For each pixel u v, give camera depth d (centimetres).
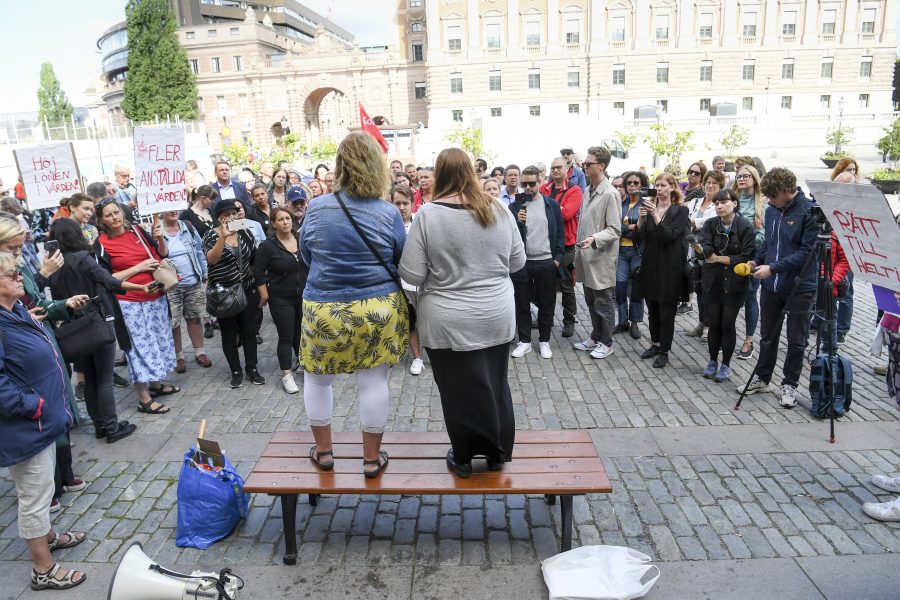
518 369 660
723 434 501
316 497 417
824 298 505
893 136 2916
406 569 351
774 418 527
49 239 483
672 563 349
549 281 677
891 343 403
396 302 318
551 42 4956
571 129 2564
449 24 5034
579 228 679
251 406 589
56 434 339
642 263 645
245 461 482
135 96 5875
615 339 750
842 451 470
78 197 554
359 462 362
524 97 5066
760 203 677
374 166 302
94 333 450
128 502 428
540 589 331
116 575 311
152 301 576
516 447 375
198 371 690
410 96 5997
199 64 6519
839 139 3569
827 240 486
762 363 567
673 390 592
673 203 636
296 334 636
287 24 9294
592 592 312
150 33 5819
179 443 515
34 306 461
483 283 303
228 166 916
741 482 431
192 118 5994
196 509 377
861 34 4703
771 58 4788
